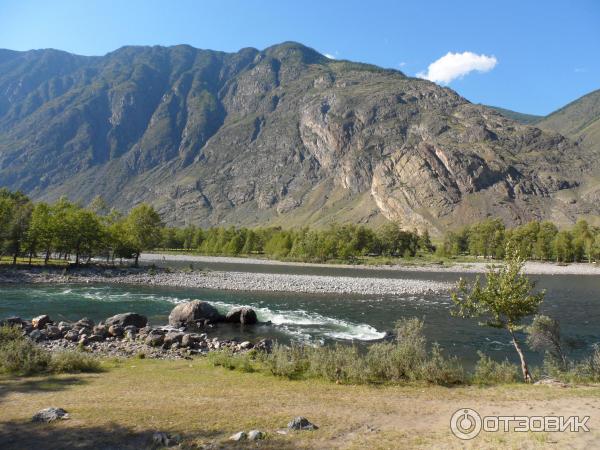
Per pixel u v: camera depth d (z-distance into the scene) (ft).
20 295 185.57
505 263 74.54
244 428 40.60
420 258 602.44
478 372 71.61
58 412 43.78
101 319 136.05
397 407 48.93
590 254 518.78
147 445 35.86
